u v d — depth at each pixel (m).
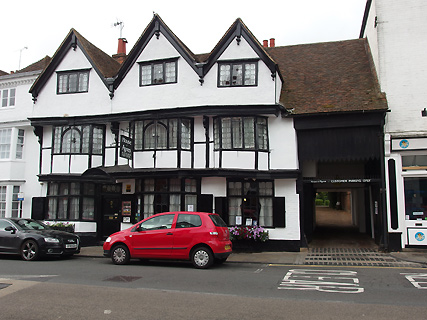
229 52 14.82
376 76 14.80
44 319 5.82
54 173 16.48
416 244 13.03
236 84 14.62
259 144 14.51
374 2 14.72
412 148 13.16
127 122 16.25
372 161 14.96
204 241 10.57
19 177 17.97
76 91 16.80
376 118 13.43
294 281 8.55
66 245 12.57
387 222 13.27
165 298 6.96
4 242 12.40
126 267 10.77
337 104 14.08
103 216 16.72
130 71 16.00
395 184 13.27
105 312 6.12
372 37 15.73
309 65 17.23
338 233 19.22
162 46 15.60
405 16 14.02
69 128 16.70
